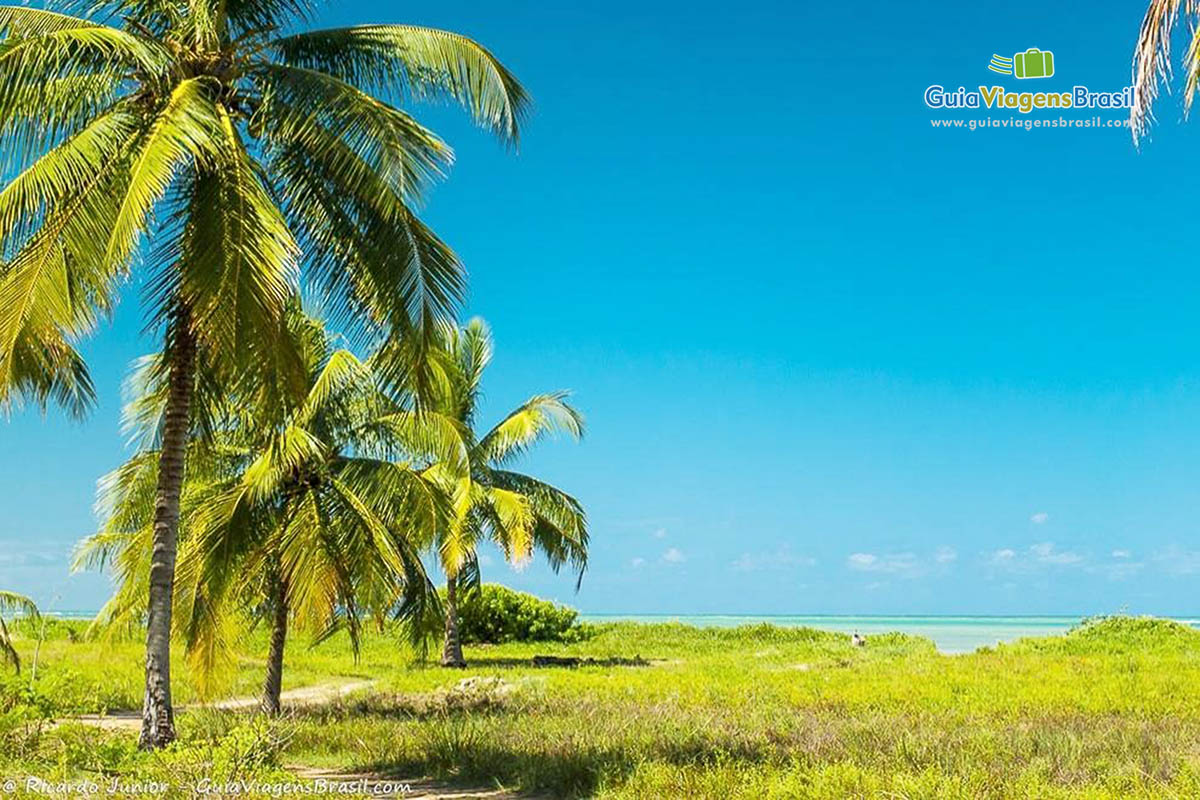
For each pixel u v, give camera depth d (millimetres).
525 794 10719
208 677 16641
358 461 17141
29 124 11711
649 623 50719
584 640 44094
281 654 17594
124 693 20688
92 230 11141
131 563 16562
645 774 10328
